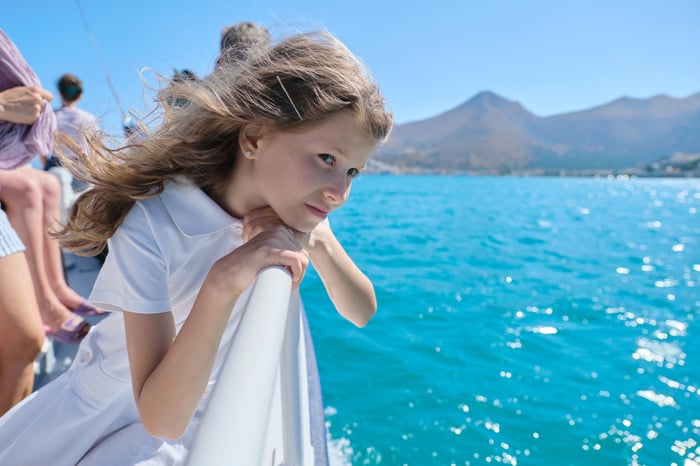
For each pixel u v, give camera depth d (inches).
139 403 30.0
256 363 15.4
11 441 38.8
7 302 54.4
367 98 29.5
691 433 107.6
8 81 68.1
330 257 42.5
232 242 36.1
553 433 106.8
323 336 155.0
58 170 108.7
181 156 33.5
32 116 68.4
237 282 27.0
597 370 137.6
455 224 475.5
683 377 133.6
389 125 31.0
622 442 104.4
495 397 120.7
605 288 230.5
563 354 148.0
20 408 40.0
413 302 197.2
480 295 211.2
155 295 32.3
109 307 33.4
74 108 171.5
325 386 123.5
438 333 161.9
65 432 38.8
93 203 34.4
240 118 30.6
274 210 32.4
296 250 28.3
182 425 29.7
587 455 100.3
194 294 36.9
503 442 103.1
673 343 158.9
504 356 145.0
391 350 146.3
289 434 31.3
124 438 39.6
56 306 75.3
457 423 109.3
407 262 282.8
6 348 55.7
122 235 33.1
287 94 28.8
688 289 230.7
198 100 32.7
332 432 104.2
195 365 28.0
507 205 734.5
